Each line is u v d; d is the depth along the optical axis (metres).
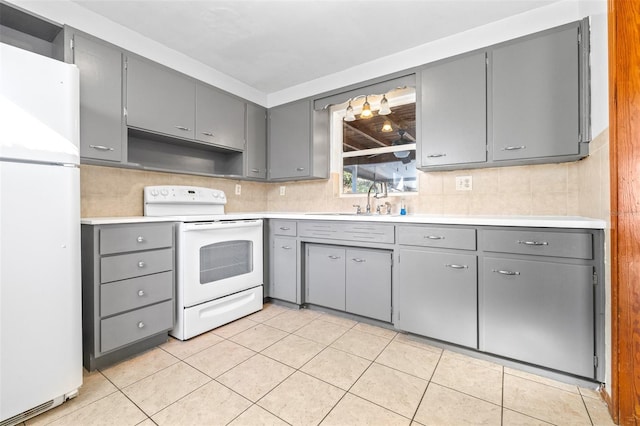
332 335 2.15
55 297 1.38
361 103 3.12
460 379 1.60
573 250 1.53
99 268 1.68
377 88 2.57
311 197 3.31
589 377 1.50
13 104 1.27
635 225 1.24
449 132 2.20
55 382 1.37
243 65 2.70
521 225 1.65
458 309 1.87
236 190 3.24
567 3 1.82
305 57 2.56
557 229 1.57
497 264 1.74
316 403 1.40
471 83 2.11
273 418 1.30
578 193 1.99
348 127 3.28
